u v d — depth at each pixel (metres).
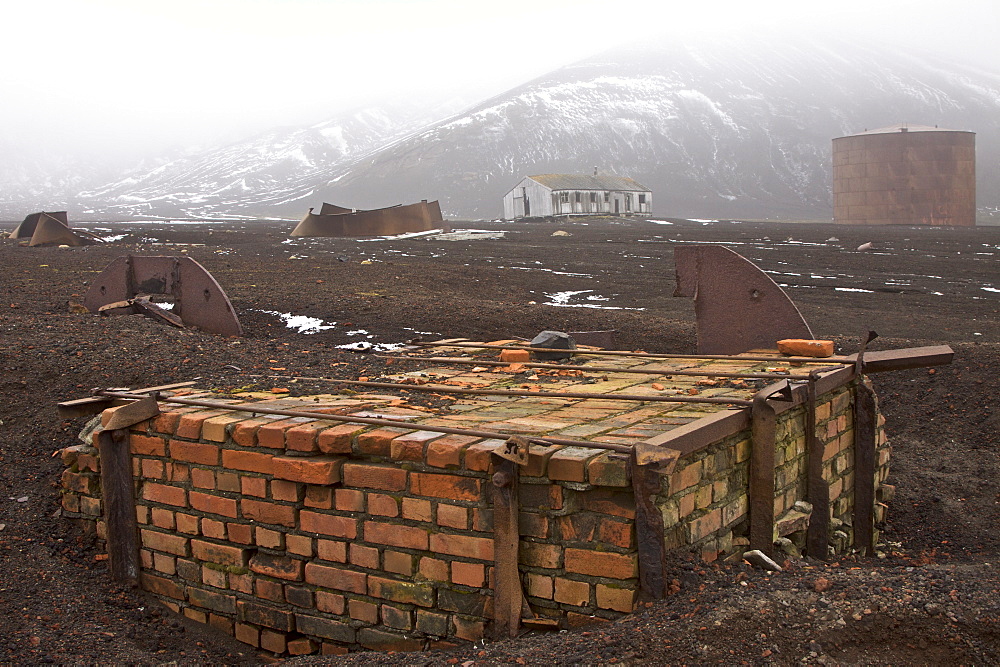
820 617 3.82
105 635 4.46
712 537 4.46
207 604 4.82
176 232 35.62
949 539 6.62
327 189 158.25
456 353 7.99
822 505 5.43
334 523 4.40
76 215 103.31
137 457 5.04
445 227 40.09
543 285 21.89
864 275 26.20
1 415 6.63
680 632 3.57
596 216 69.38
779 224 63.38
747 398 5.02
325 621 4.45
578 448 3.95
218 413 4.93
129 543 5.06
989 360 9.97
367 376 6.77
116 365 7.48
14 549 5.09
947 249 34.44
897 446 8.70
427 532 4.17
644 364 6.91
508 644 3.81
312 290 16.36
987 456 8.26
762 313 7.58
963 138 67.56
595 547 3.88
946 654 3.75
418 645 4.22
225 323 10.71
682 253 7.88
